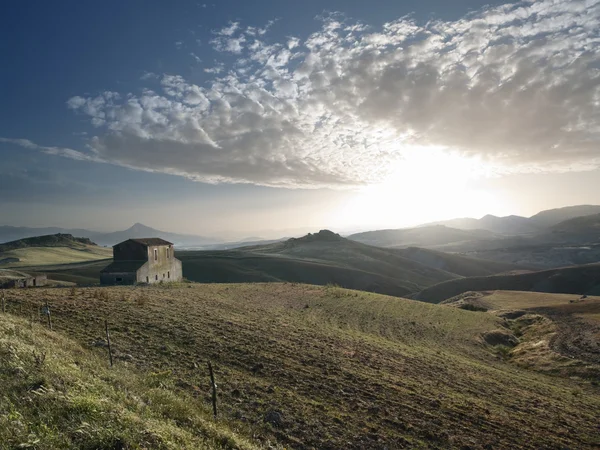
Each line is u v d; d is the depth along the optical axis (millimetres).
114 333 28703
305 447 15617
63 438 8703
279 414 17891
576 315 65875
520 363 44125
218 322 36969
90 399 10891
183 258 184000
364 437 17547
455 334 53719
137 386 15773
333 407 20594
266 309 51562
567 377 38500
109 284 72438
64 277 118812
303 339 35406
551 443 20547
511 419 23328
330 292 75500
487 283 160250
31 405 10109
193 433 12414
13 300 36750
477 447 18672
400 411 21547
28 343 17500
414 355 37594
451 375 32125
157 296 50094
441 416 21797
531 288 152125
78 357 18703
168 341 28547
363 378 26156
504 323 66500
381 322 54469
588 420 25438
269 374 24375
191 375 22016
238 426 15516
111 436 9289
